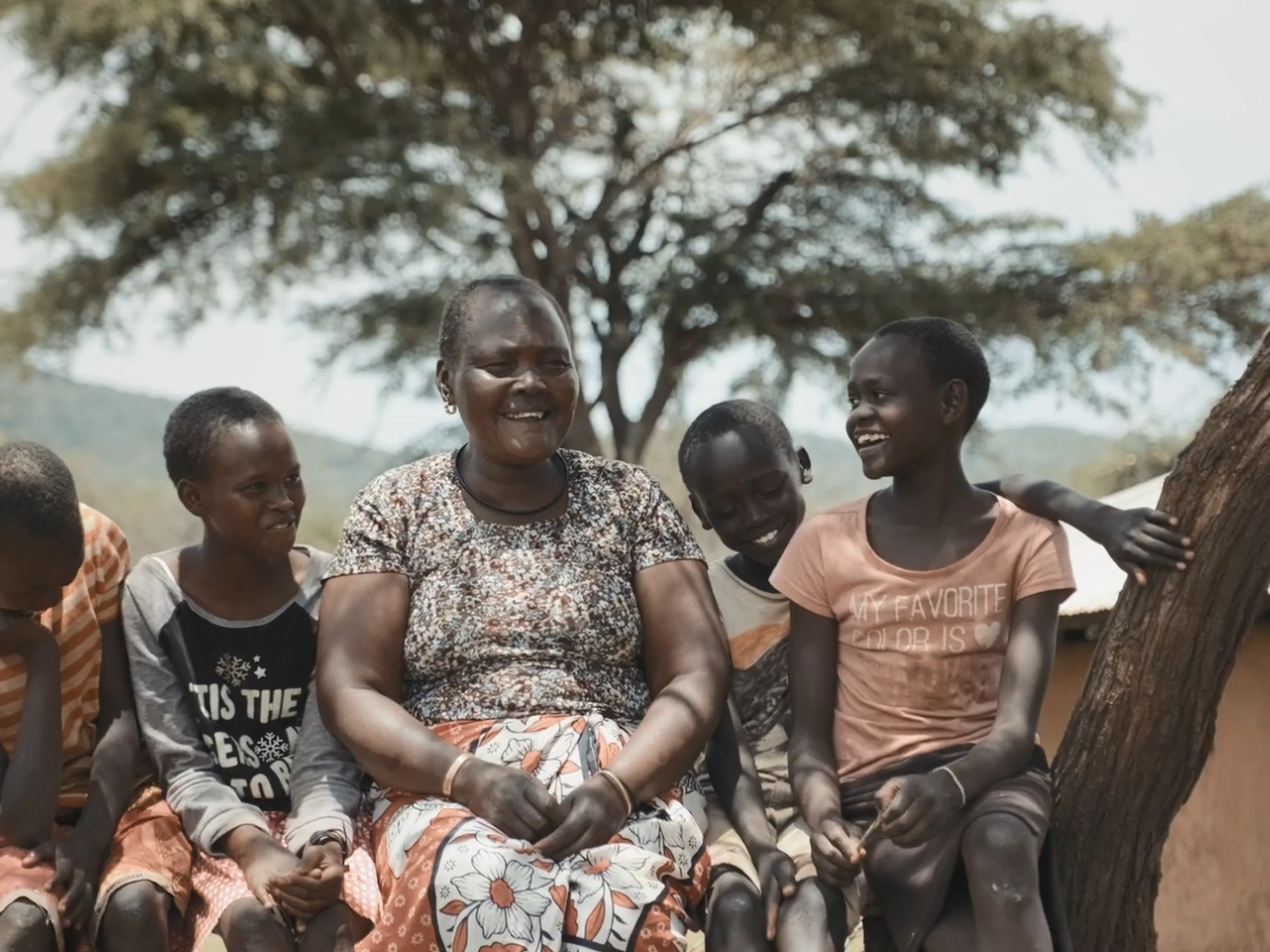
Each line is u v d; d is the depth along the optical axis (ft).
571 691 12.40
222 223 65.57
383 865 11.89
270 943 11.51
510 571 12.61
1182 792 12.80
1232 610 12.21
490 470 12.98
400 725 11.91
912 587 12.52
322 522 98.37
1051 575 12.32
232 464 12.77
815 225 74.95
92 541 13.14
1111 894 13.02
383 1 65.41
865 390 12.80
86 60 61.98
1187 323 71.87
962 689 12.42
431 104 67.10
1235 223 70.85
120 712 12.98
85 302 68.95
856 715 12.66
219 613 13.17
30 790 11.84
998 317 69.97
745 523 14.02
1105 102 69.31
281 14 60.70
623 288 76.38
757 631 13.99
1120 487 74.90
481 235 68.44
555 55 72.23
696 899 12.23
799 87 74.49
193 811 12.35
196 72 60.18
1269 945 17.71
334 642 12.48
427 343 67.10
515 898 11.02
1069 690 20.42
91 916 11.76
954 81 70.03
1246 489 11.85
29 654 12.26
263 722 13.10
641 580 12.88
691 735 12.08
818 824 11.88
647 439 74.74
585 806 11.44
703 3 67.67
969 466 84.48
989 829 11.38
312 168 58.23
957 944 11.51
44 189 65.26
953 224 73.51
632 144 76.33
